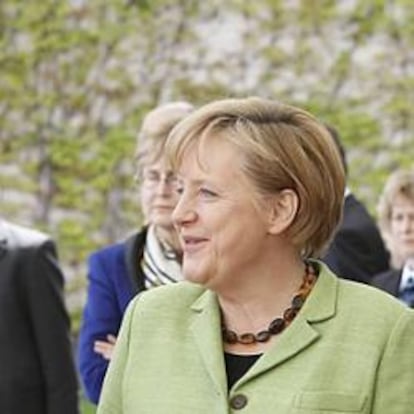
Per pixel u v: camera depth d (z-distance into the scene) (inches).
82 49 655.8
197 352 191.5
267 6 635.5
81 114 655.1
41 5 657.0
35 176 657.0
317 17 629.9
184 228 188.5
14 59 657.0
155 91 646.5
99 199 651.5
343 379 184.9
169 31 646.5
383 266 340.2
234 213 186.4
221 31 641.0
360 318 189.2
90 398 305.3
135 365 194.2
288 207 188.1
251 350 190.7
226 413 184.5
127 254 299.3
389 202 361.1
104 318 302.4
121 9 651.5
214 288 190.2
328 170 189.5
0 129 658.8
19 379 325.1
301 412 182.5
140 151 294.0
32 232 335.9
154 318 196.9
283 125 188.7
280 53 633.6
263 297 191.0
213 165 186.9
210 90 640.4
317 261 196.5
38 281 327.9
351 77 627.2
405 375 185.9
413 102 619.8
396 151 620.1
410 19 621.0
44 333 327.3
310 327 188.9
